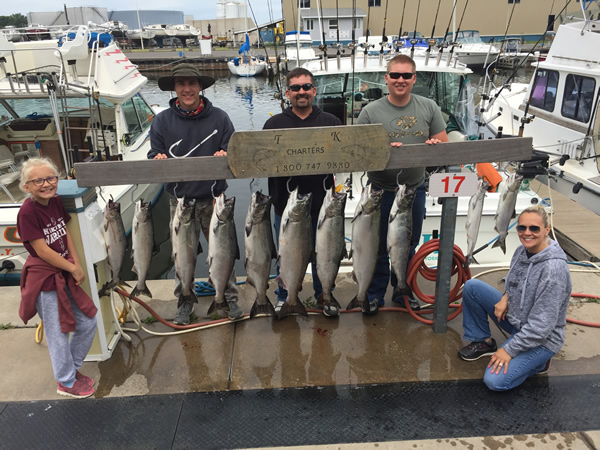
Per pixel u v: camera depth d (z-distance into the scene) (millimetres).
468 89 6680
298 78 3381
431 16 33625
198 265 7207
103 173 3010
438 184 3311
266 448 2662
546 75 8508
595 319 3875
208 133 3650
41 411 2975
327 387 3152
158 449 2680
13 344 3689
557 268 2852
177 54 44625
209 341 3682
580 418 2846
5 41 6418
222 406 2998
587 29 7664
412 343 3613
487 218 5434
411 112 3529
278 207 3771
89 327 3117
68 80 6902
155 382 3230
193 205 3324
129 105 8117
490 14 34344
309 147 3062
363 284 3523
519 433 2736
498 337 3707
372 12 32656
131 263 7043
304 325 3867
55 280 2887
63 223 2953
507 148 3209
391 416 2887
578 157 7480
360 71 6336
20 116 7965
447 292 3621
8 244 5391
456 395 3055
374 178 3756
